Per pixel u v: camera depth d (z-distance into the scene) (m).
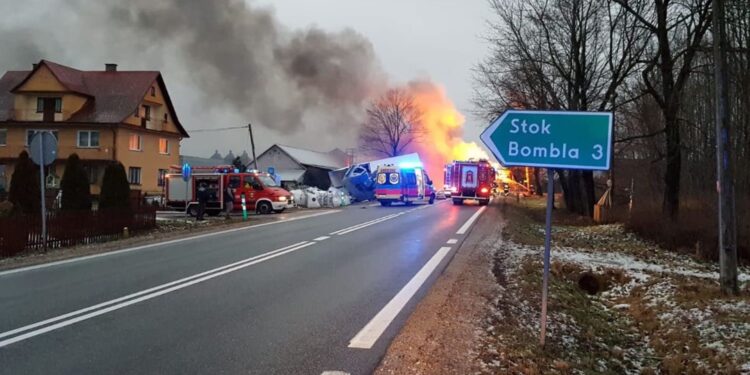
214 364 4.93
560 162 5.12
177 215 26.12
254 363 4.96
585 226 22.39
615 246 16.31
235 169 27.64
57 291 8.04
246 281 8.74
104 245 13.75
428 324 6.26
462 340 5.69
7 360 5.04
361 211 26.89
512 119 5.25
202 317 6.53
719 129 9.92
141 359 5.06
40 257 11.60
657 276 11.07
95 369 4.80
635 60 21.44
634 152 38.06
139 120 42.97
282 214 25.11
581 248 15.31
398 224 19.05
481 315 6.72
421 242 13.90
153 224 18.03
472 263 10.65
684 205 22.55
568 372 5.16
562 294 8.71
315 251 12.22
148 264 10.50
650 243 17.09
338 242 13.86
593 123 5.04
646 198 29.97
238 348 5.38
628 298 9.60
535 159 5.19
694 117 26.11
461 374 4.75
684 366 6.03
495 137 5.28
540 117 5.18
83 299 7.49
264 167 68.69
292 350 5.32
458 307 7.07
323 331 5.96
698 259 14.90
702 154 26.39
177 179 27.97
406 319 6.47
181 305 7.12
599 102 25.45
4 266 10.41
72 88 40.78
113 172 17.92
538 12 25.77
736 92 18.03
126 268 10.06
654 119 29.31
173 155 47.91
